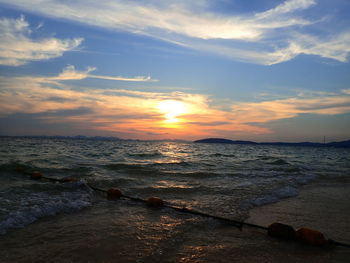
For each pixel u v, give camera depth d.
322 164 23.61
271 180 11.66
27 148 28.88
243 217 5.89
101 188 8.47
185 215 5.85
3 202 5.79
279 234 4.70
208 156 28.66
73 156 20.16
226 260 3.73
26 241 4.00
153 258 3.65
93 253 3.70
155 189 8.55
